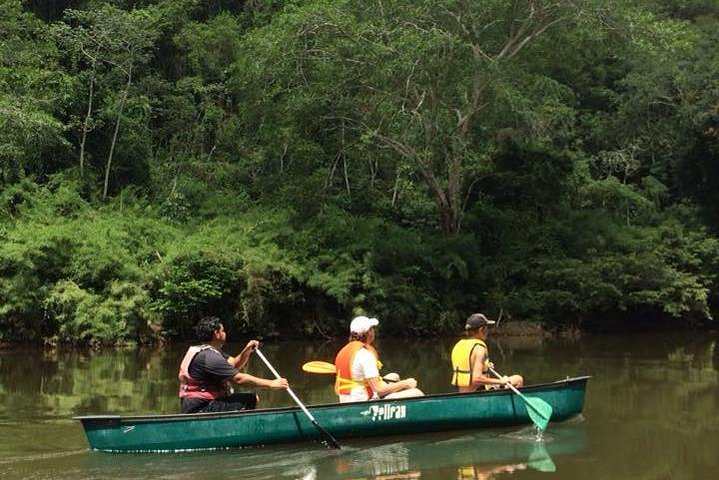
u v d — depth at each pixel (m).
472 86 17.45
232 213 18.84
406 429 6.52
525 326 17.59
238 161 22.72
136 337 14.42
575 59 20.28
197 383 6.18
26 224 15.41
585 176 23.03
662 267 18.09
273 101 18.25
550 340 16.38
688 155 21.53
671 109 23.16
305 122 17.70
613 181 22.84
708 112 20.14
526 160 20.12
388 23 16.84
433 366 11.62
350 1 17.30
